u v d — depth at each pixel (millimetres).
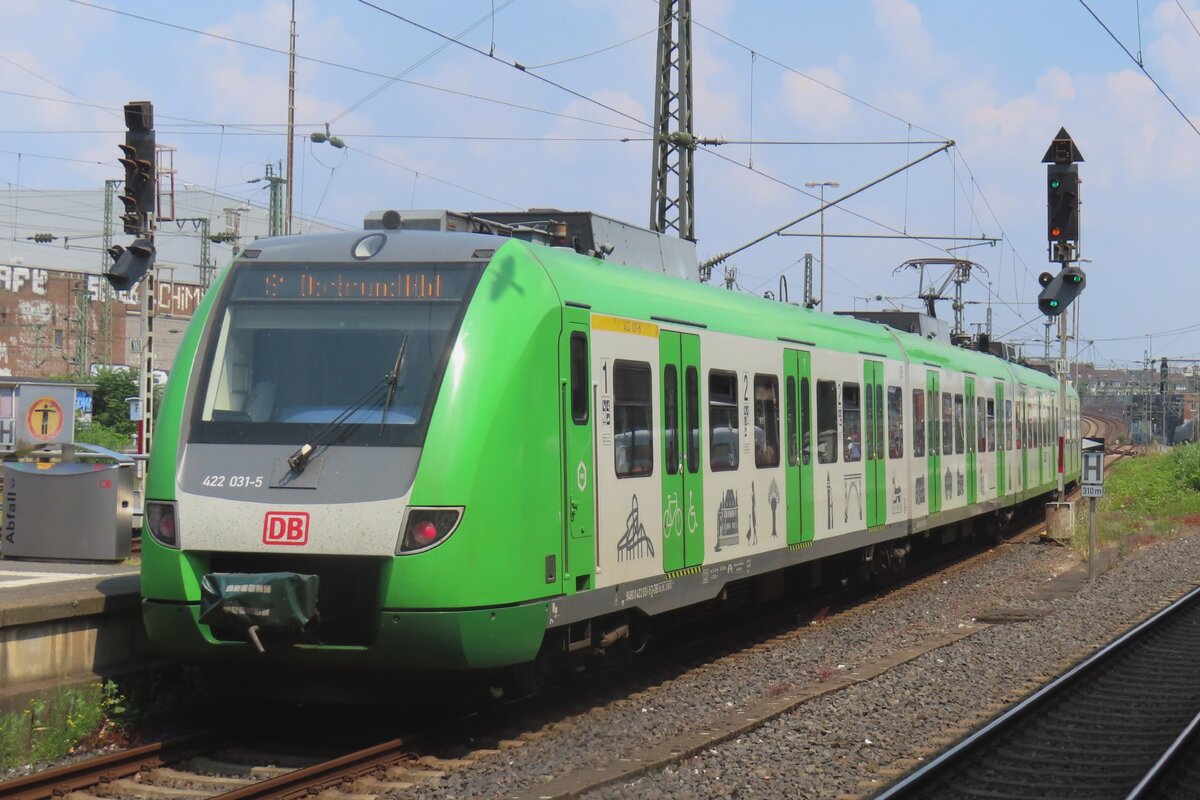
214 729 9250
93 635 9531
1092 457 20031
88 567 13234
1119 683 12164
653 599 11078
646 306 11156
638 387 10906
